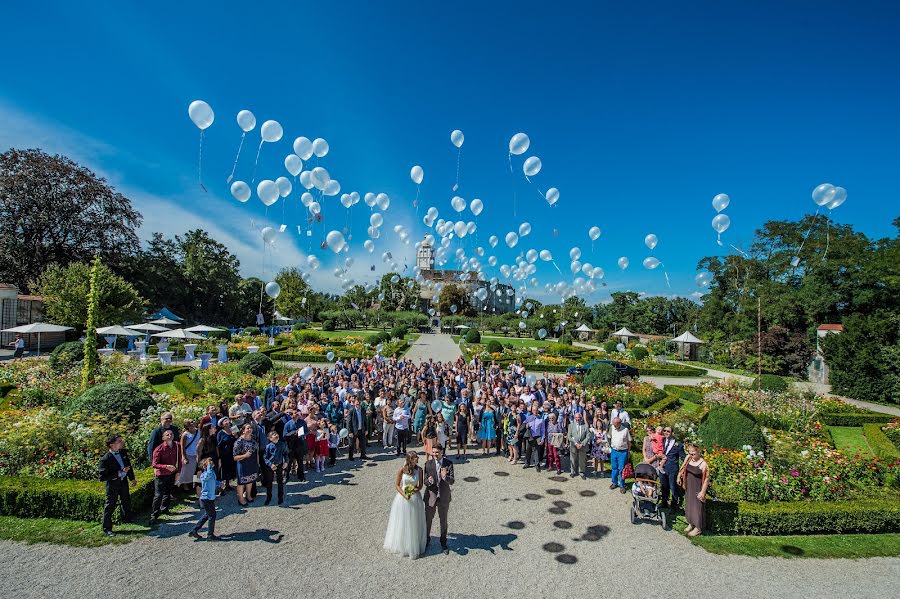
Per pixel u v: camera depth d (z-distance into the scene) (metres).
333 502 7.64
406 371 16.28
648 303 71.25
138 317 31.47
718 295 46.94
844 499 7.39
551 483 8.88
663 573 5.61
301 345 32.91
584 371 24.08
